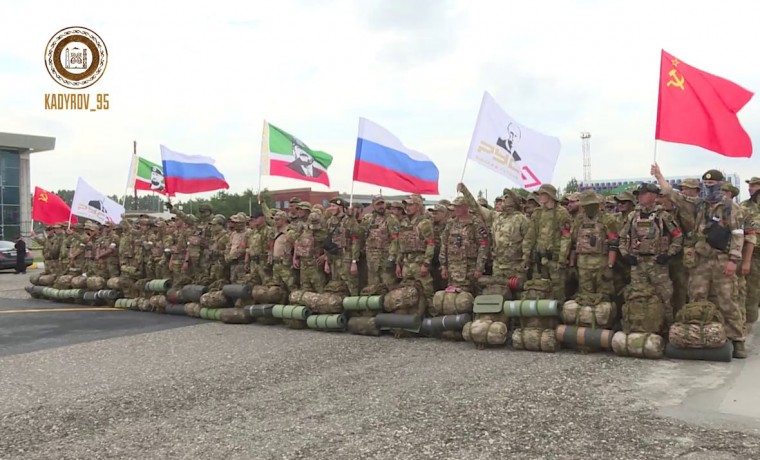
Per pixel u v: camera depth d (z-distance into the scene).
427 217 9.67
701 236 7.51
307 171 12.34
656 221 7.75
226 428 5.25
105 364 7.93
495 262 8.95
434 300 9.05
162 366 7.71
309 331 10.22
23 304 15.20
